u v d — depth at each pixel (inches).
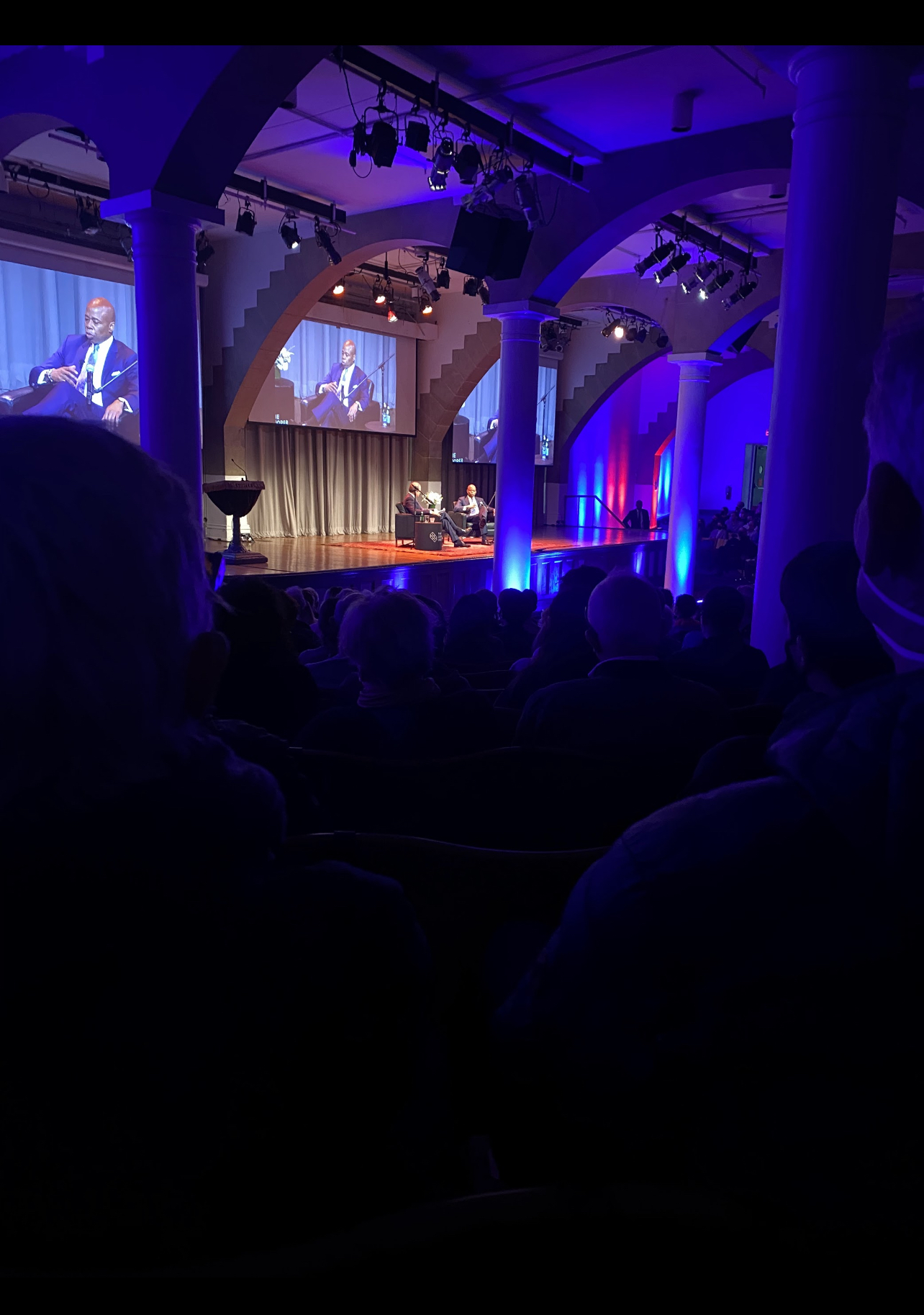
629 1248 16.9
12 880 17.6
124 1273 16.3
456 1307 17.2
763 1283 16.8
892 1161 15.8
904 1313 16.3
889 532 18.6
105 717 18.1
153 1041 18.5
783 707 83.1
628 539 606.2
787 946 16.7
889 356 18.7
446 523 514.9
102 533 18.1
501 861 43.9
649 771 63.0
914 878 15.3
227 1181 19.3
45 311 384.8
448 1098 39.8
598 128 267.7
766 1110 16.7
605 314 595.8
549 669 105.3
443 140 247.6
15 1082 18.3
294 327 437.4
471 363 569.3
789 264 129.3
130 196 179.9
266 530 531.8
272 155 305.3
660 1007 18.1
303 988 19.9
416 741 72.3
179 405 189.6
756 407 815.7
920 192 230.2
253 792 20.6
